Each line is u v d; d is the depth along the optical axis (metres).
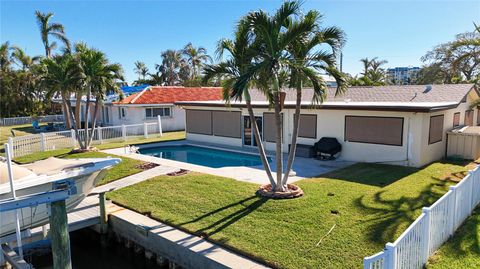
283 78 9.51
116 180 13.21
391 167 13.81
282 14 8.67
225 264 6.62
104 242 9.66
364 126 15.19
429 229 6.25
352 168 13.92
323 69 9.59
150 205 10.09
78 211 9.99
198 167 14.88
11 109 42.75
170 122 30.64
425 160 14.21
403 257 5.40
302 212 8.80
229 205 9.65
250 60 9.27
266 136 19.22
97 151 19.55
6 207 5.74
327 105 15.62
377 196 9.82
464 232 7.49
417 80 40.72
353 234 7.43
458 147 15.73
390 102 16.41
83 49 19.19
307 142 17.36
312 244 7.12
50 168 8.52
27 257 8.84
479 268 6.00
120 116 31.75
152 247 8.34
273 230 7.89
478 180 9.07
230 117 20.97
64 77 19.14
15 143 19.41
